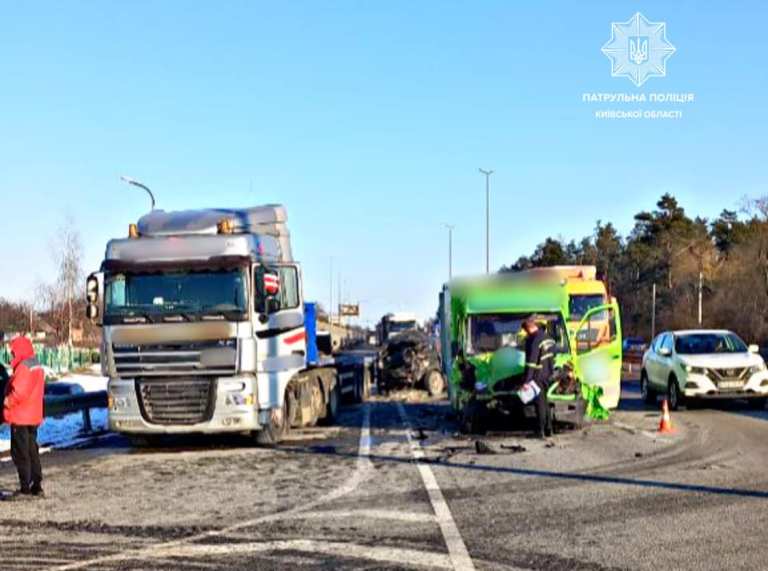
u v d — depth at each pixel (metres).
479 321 18.42
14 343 11.73
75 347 51.78
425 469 13.24
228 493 11.68
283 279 17.55
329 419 21.12
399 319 46.91
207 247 16.19
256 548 8.55
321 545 8.61
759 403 22.44
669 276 80.19
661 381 22.92
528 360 16.45
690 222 87.38
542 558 7.95
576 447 15.34
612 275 88.19
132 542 8.88
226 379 15.84
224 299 15.97
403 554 8.18
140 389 15.94
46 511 10.62
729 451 14.41
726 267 70.31
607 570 7.52
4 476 13.76
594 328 20.14
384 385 31.64
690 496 10.66
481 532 9.02
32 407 11.65
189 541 8.89
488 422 17.58
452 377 18.94
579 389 17.22
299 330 18.06
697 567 7.55
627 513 9.79
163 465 14.68
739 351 22.36
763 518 9.40
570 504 10.36
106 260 16.28
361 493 11.38
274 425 16.89
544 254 86.00
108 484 12.68
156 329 15.91
